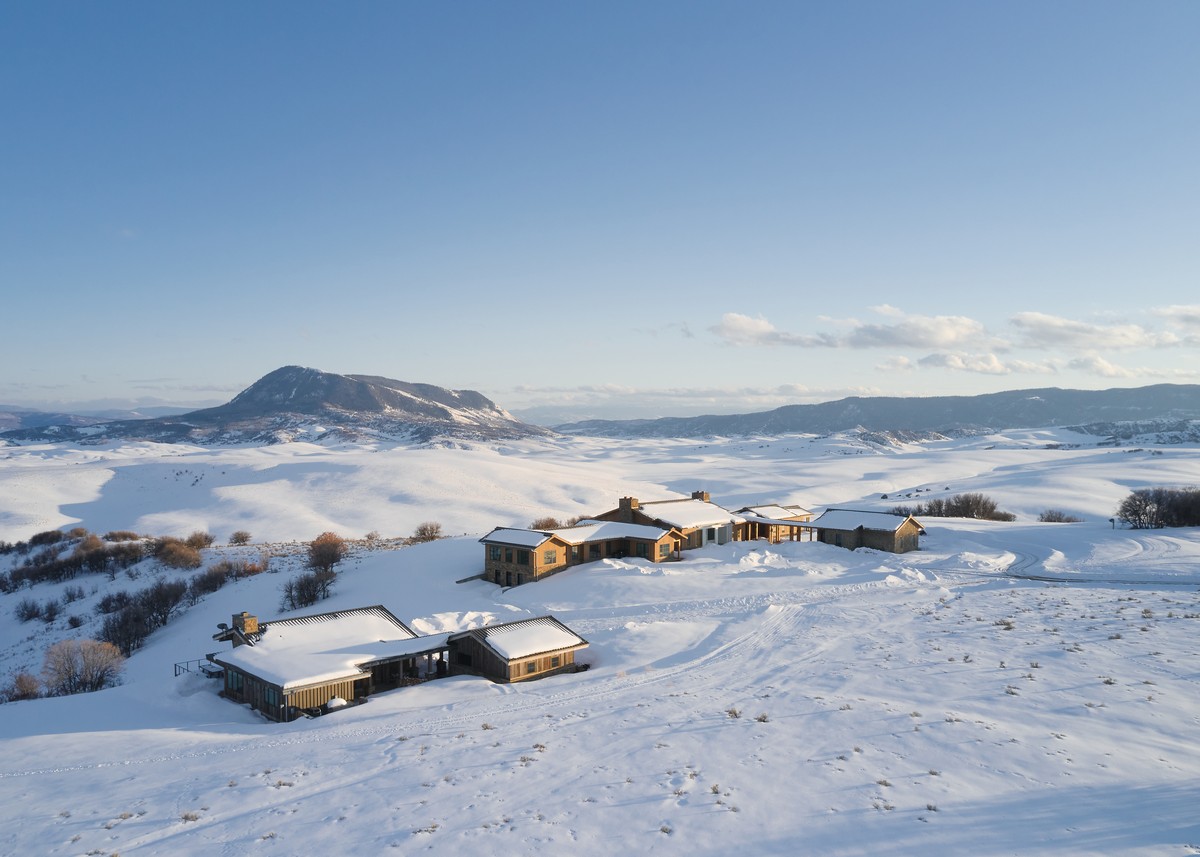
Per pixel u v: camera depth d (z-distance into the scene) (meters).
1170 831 16.02
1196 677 26.30
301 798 20.19
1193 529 74.62
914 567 58.50
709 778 20.06
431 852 16.66
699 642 37.84
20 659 58.34
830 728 23.45
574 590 54.06
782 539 76.19
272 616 56.66
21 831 18.86
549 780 20.50
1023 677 27.52
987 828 16.58
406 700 31.77
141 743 27.17
